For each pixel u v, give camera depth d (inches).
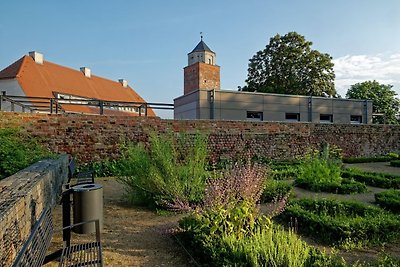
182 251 151.9
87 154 400.8
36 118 376.5
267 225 147.2
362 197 271.7
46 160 240.2
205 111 619.2
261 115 669.3
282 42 1148.5
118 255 147.0
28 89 968.9
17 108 836.0
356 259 139.6
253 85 1177.4
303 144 557.3
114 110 1280.8
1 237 76.4
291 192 258.8
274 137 531.2
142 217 212.5
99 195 154.9
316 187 297.9
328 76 1137.4
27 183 124.5
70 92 1164.5
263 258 111.5
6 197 98.4
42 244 101.8
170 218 209.0
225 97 634.8
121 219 207.6
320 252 123.0
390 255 137.2
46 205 148.9
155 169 235.1
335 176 317.4
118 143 416.5
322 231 166.1
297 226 181.0
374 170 469.1
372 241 159.6
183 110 684.1
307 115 716.0
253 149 510.9
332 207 199.6
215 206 148.7
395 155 623.5
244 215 143.3
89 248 118.1
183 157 255.8
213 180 181.8
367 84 1664.6
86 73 1439.5
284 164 468.4
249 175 164.4
